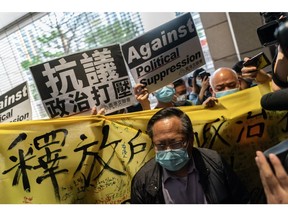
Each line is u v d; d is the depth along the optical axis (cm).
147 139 135
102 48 145
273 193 68
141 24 371
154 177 109
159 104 166
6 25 441
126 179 134
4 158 124
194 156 111
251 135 143
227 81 156
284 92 89
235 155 143
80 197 131
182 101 209
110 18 386
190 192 107
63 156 130
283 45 80
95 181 133
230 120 142
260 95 144
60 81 137
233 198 108
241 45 332
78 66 140
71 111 139
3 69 474
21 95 155
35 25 425
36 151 127
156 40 154
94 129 133
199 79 260
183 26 156
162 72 155
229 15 329
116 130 134
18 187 125
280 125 144
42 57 434
